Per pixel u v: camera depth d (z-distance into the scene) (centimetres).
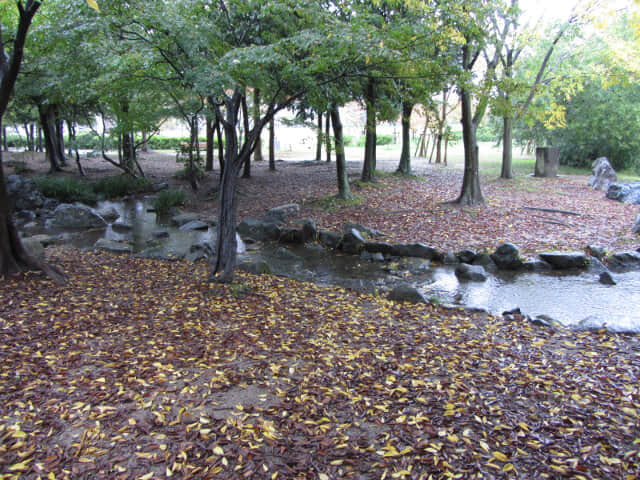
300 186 2034
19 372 458
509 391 433
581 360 503
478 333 599
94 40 684
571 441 354
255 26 764
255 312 668
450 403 412
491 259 1016
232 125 744
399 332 601
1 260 758
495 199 1595
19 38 675
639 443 350
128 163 2192
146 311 655
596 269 956
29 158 3114
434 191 1794
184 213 1658
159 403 409
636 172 2380
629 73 1473
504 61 1878
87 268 895
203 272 886
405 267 1015
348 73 711
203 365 488
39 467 322
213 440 357
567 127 2308
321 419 387
